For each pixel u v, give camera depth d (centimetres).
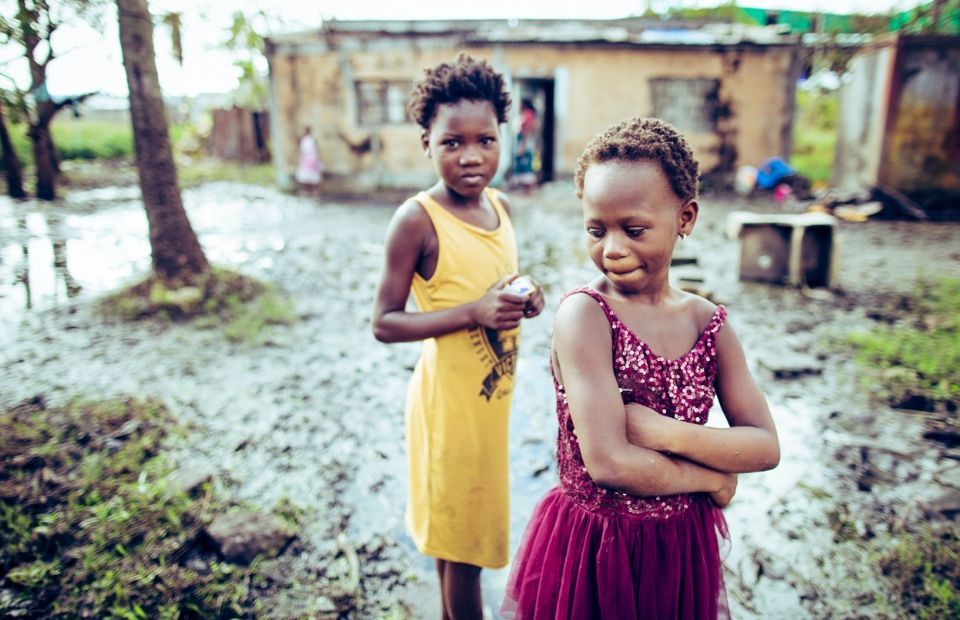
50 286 649
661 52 1355
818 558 253
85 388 408
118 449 322
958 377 414
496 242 185
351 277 695
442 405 182
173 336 506
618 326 127
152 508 269
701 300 137
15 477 286
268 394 402
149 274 614
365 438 348
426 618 223
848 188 1241
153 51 568
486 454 184
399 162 1429
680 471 119
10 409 361
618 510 131
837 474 312
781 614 225
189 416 371
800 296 608
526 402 392
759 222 636
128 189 1441
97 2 531
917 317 543
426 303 184
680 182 118
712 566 138
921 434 349
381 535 268
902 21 1427
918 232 954
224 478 305
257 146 2108
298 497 293
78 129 2322
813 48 1359
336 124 1413
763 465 124
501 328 171
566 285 646
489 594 235
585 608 133
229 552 247
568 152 1412
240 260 767
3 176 1472
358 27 1561
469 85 167
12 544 246
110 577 230
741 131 1388
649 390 127
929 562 246
